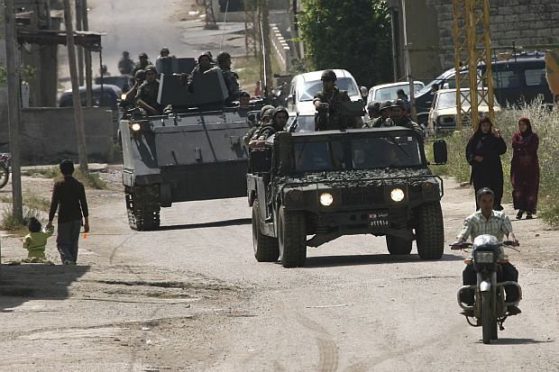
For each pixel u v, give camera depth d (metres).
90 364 33.50
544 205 75.81
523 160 71.94
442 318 39.31
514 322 38.19
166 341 37.59
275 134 57.31
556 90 131.25
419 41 181.12
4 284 51.19
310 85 131.38
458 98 131.25
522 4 181.88
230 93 93.44
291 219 54.09
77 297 47.84
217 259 62.81
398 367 32.03
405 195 53.94
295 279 50.34
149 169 84.94
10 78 86.38
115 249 71.69
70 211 61.81
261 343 36.78
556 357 32.25
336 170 56.44
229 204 104.12
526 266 51.78
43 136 156.12
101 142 157.75
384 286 46.72
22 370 32.59
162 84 90.38
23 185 121.38
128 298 47.44
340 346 35.62
